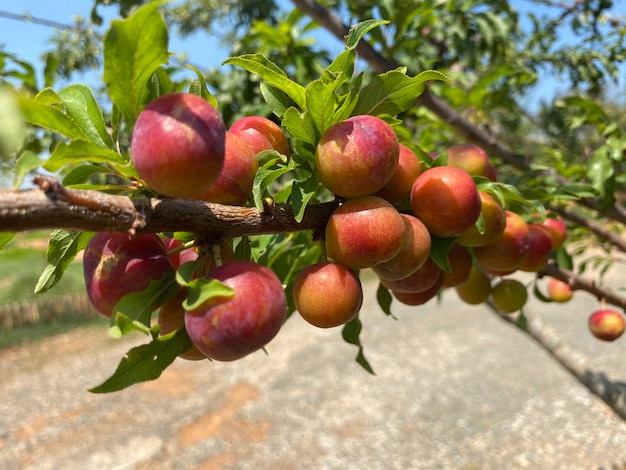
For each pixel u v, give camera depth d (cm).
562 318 167
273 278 19
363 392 133
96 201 15
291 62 58
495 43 65
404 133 33
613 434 103
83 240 21
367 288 226
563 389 126
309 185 21
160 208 17
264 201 20
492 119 95
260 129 23
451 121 50
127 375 18
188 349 19
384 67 48
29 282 224
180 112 16
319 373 146
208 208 18
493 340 165
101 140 19
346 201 22
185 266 17
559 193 39
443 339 168
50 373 157
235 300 17
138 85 17
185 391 140
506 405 120
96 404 135
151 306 18
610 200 46
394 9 50
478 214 24
